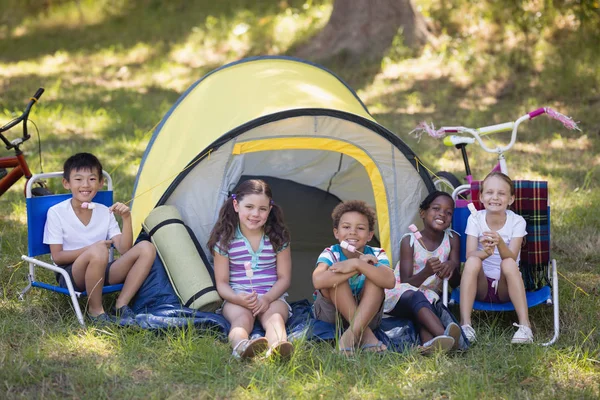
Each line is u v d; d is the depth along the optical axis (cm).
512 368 368
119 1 1742
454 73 1202
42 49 1538
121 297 426
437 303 425
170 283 433
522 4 1284
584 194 708
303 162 677
